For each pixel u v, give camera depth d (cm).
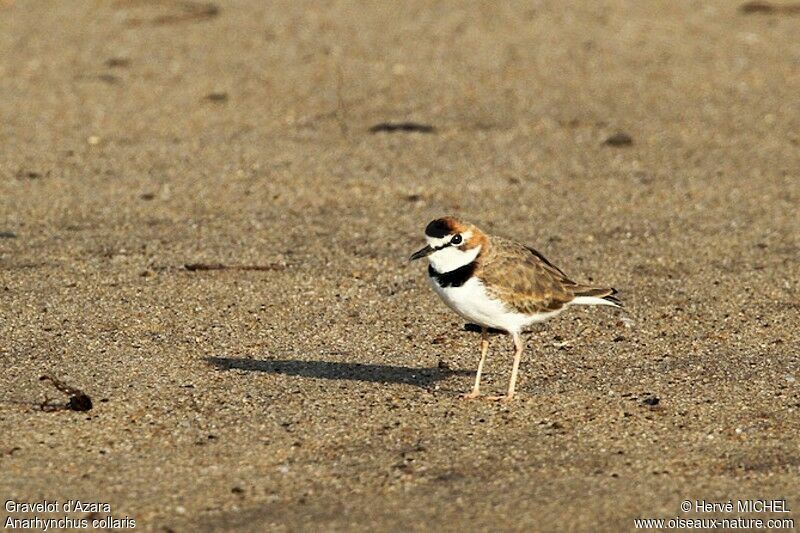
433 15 2766
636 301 1378
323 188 1797
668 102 2231
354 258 1513
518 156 1955
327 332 1280
